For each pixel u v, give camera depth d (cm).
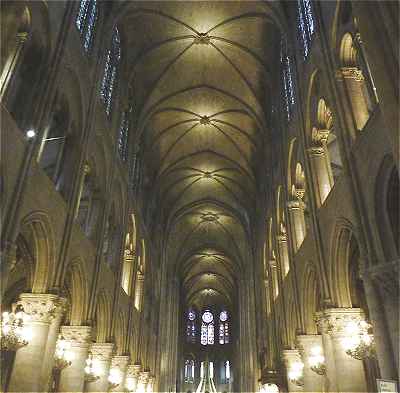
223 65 2656
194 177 3725
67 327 1589
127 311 2406
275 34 2352
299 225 1966
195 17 2355
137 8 2161
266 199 2822
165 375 3931
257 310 3334
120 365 2266
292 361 2028
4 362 1739
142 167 2992
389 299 959
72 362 1541
